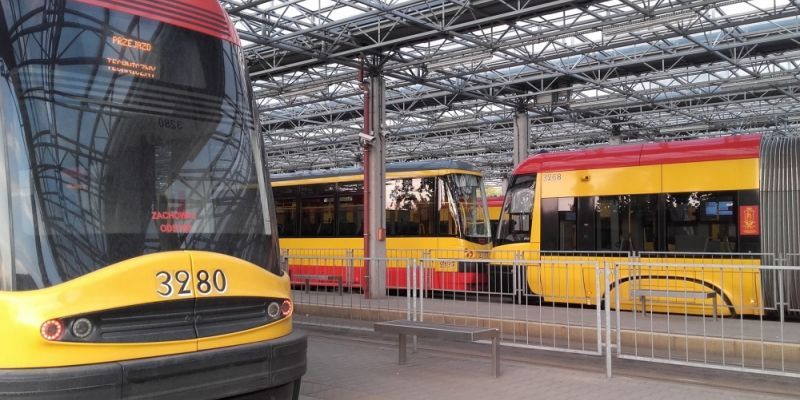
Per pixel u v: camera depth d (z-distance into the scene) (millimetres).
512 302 10406
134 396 4445
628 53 20000
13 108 4461
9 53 4527
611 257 13797
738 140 13102
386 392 7406
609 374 8070
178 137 5203
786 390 7531
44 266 4316
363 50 16047
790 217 12297
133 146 4918
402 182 18797
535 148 39000
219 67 5641
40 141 4508
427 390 7488
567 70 20578
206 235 5152
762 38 17703
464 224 17984
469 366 8812
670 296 10680
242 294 5215
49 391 4113
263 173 5789
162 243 4879
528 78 21359
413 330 8344
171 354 4723
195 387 4762
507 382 7840
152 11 5277
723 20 16266
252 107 5891
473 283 10539
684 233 13281
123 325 4535
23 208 4352
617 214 14125
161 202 4965
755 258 12453
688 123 31219
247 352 5094
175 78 5297
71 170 4590
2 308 4180
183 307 4844
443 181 18125
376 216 16734
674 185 13492
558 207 14922
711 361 9016
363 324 11977
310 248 20281
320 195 20344
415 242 18359
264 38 15289
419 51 18016
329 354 9742
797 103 26516
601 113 28250
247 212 5500
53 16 4762
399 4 14734
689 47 18922
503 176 49594
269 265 5547
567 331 9578
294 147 37094
